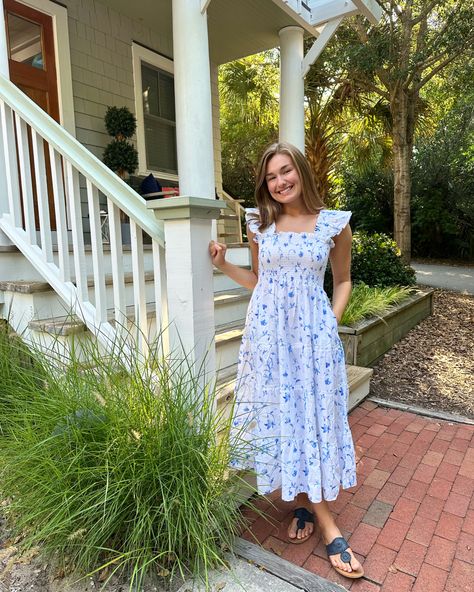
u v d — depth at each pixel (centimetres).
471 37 621
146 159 502
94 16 432
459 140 1069
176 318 171
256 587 138
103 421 150
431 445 246
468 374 380
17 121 228
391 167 959
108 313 240
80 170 198
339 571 150
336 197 1155
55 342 195
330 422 154
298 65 454
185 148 313
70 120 416
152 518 137
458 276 923
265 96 918
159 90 515
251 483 189
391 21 637
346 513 185
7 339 222
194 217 163
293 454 154
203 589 136
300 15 394
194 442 149
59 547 142
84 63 427
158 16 466
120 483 139
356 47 634
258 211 172
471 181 1081
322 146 676
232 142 1362
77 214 209
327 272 477
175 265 168
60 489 142
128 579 141
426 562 156
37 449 149
